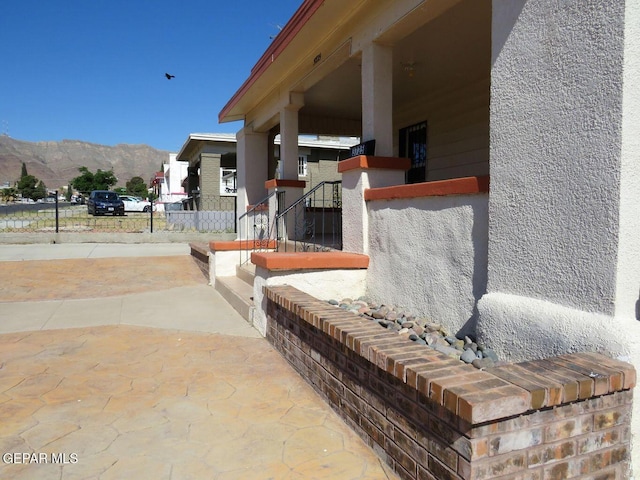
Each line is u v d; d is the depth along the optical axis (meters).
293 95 8.41
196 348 5.02
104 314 6.56
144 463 2.83
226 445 3.04
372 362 2.87
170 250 12.52
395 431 2.72
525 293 3.33
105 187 73.56
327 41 6.78
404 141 10.74
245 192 11.13
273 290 4.95
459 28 6.16
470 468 2.12
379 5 5.56
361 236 5.60
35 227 15.98
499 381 2.31
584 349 2.81
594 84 2.85
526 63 3.31
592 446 2.42
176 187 39.19
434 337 3.97
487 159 8.31
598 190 2.83
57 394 3.81
